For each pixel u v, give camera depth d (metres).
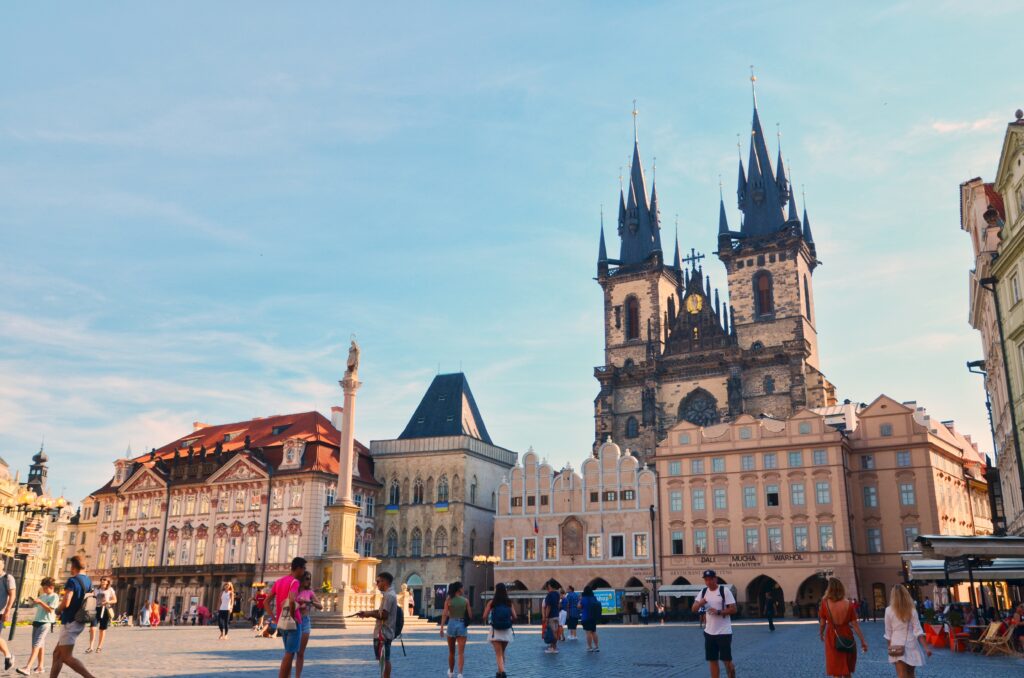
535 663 29.31
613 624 80.44
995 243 54.34
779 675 25.02
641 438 122.69
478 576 109.38
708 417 119.81
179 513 113.00
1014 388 50.41
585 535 99.44
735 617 89.31
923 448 89.88
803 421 92.06
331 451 108.75
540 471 103.88
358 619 57.22
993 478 88.56
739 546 91.88
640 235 138.75
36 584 139.12
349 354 66.00
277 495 105.75
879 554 89.56
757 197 130.38
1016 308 49.12
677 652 34.97
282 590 18.89
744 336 123.75
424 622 63.22
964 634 37.22
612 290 136.88
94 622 32.28
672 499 96.38
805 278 129.88
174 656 30.42
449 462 110.62
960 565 42.56
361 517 109.88
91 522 136.25
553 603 36.12
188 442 124.50
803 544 89.19
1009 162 48.44
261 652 33.03
